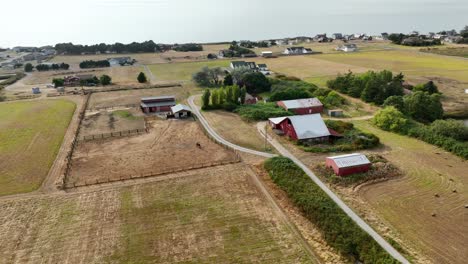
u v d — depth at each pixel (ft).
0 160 172.04
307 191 133.08
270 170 154.51
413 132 199.72
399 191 136.98
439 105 236.43
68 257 102.32
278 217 120.88
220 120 236.63
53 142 197.16
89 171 159.33
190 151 181.78
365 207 124.98
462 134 183.83
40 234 113.09
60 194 138.72
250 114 239.71
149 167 162.61
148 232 113.80
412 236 108.06
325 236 109.19
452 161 165.99
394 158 169.58
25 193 139.85
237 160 168.25
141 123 232.12
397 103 242.58
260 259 100.32
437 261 96.48
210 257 101.60
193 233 112.78
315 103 256.32
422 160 167.02
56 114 254.88
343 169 147.84
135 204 130.72
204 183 146.30
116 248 106.22
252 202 130.72
